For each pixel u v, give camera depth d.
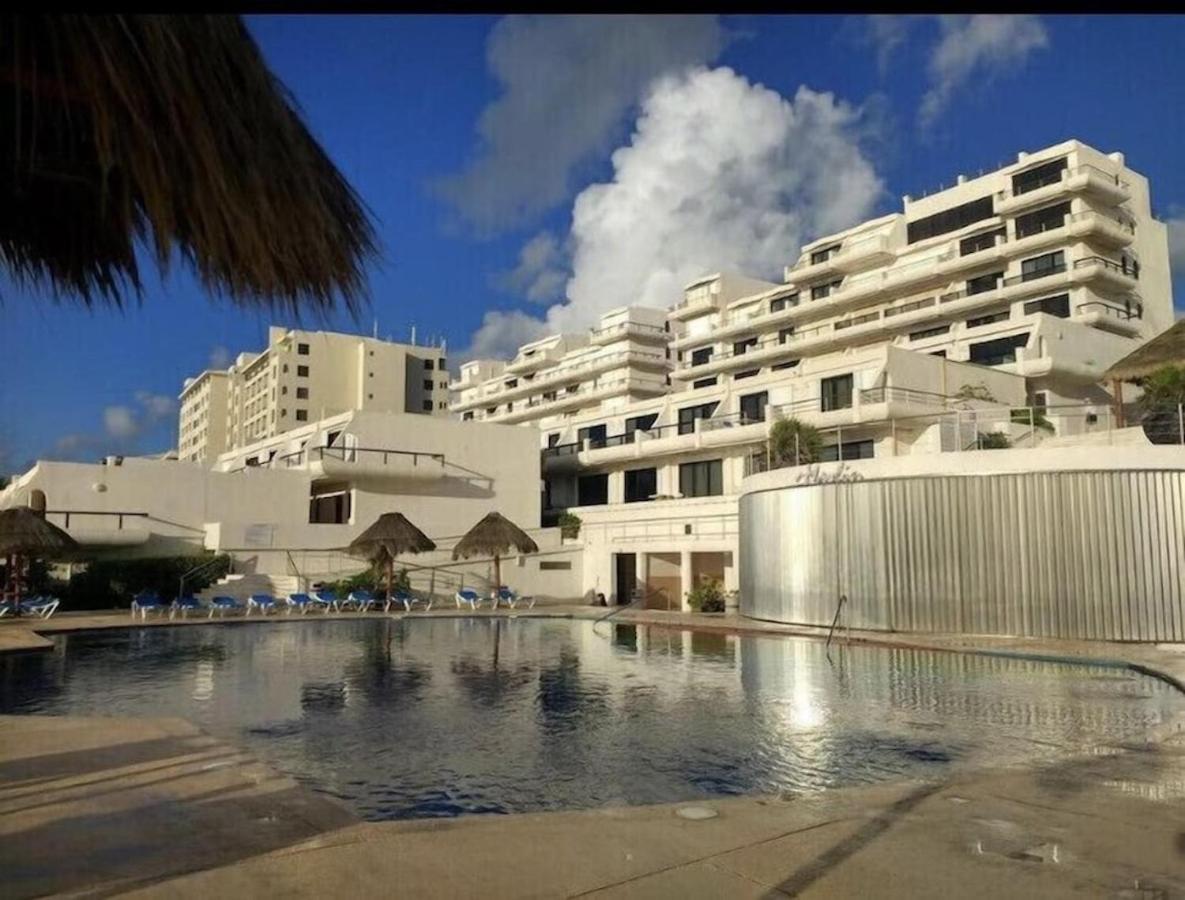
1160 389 21.38
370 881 4.18
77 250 2.86
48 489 31.02
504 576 35.47
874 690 12.46
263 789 6.01
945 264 52.69
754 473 27.41
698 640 20.28
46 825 5.13
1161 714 10.48
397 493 37.78
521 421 74.25
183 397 131.88
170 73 2.03
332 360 97.56
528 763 8.07
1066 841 4.85
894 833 5.00
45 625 21.31
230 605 26.89
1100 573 18.39
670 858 4.54
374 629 23.11
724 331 64.81
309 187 2.50
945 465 20.25
